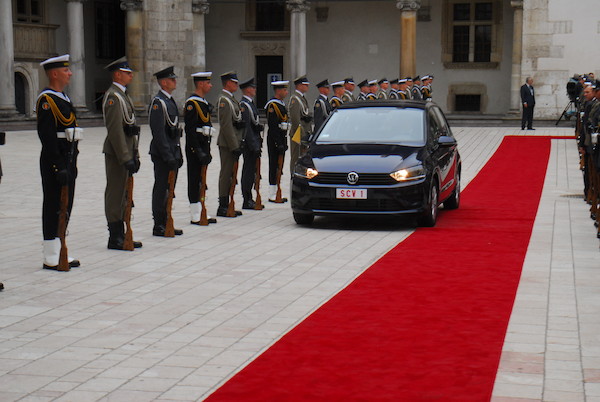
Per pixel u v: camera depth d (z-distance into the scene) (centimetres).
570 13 4159
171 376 748
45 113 1145
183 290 1070
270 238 1448
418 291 1059
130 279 1130
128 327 902
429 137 1631
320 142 1641
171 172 1438
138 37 4478
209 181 2281
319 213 1525
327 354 805
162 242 1405
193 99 1549
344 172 1511
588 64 4162
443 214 1731
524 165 2623
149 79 4534
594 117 1576
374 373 750
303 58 4491
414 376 743
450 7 4766
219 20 5094
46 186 1175
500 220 1645
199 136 1554
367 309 973
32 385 724
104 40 4794
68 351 819
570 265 1222
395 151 1558
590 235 1475
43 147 1159
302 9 4459
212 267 1208
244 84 1759
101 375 750
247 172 1794
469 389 710
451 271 1177
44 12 4253
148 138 3722
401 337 860
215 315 952
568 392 707
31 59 4166
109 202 1326
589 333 880
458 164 1828
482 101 4775
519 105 4338
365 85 2695
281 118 1894
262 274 1162
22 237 1447
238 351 820
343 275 1156
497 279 1129
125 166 1288
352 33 4934
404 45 4347
